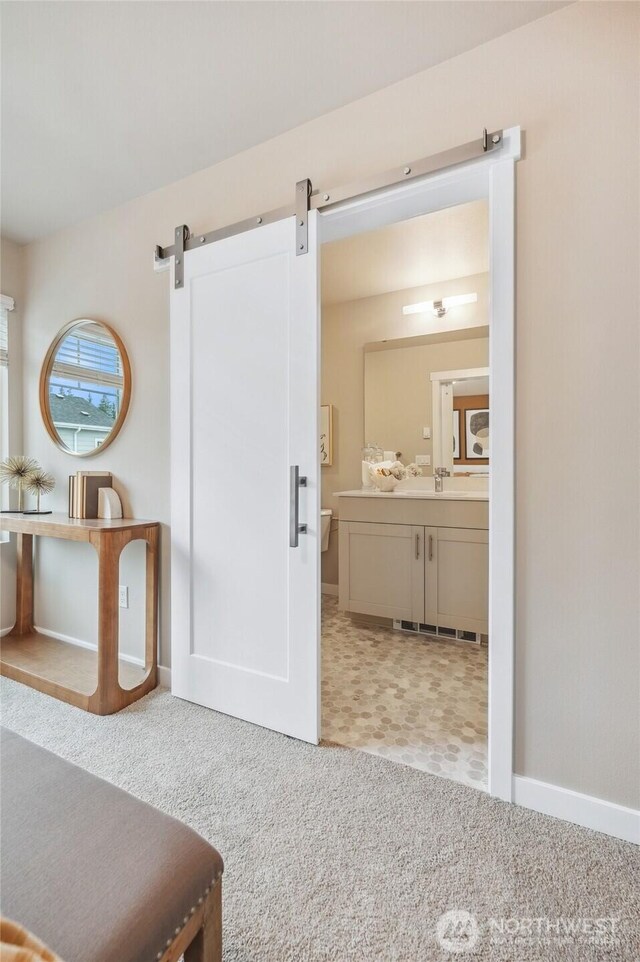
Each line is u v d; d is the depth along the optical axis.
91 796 0.79
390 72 1.50
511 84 1.35
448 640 2.80
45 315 2.60
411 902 1.05
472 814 1.33
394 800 1.38
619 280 1.23
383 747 1.67
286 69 1.49
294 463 1.69
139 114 1.69
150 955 0.58
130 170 2.01
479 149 1.35
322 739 1.71
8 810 0.74
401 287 3.33
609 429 1.25
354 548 3.04
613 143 1.23
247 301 1.79
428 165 1.44
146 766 1.54
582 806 1.28
